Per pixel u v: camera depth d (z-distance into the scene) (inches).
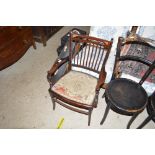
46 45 133.3
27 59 120.3
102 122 86.0
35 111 91.7
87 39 73.5
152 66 70.8
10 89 101.2
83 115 91.0
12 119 88.2
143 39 69.5
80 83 78.9
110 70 91.4
